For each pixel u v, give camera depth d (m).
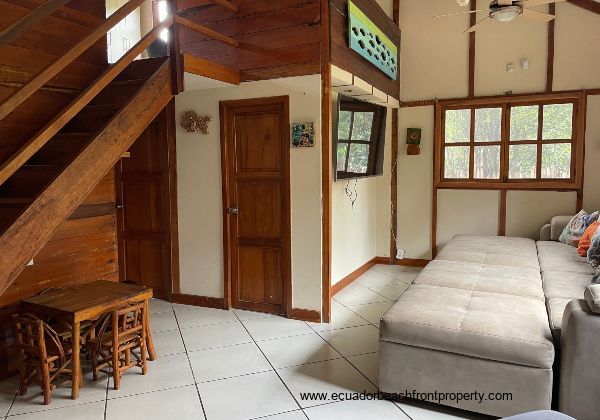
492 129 5.65
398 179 6.09
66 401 2.78
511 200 5.61
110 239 3.81
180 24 3.30
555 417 1.83
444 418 2.56
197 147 4.47
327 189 3.96
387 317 2.74
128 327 3.13
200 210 4.52
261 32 4.02
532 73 5.38
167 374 3.12
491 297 3.08
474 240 5.18
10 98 2.07
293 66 3.93
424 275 3.72
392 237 6.18
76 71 3.79
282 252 4.22
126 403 2.75
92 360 3.03
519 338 2.42
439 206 5.93
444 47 5.71
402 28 5.88
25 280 3.16
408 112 5.96
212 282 4.54
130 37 6.79
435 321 2.64
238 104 4.23
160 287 4.85
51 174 2.92
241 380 3.02
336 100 4.50
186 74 3.55
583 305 2.40
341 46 4.03
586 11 5.10
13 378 3.09
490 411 2.50
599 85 5.13
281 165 4.15
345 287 5.15
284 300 4.24
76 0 3.79
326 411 2.64
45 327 2.77
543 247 4.75
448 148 5.88
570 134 5.34
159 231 4.78
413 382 2.68
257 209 4.30
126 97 3.69
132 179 4.84
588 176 5.27
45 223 2.33
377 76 5.03
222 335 3.81
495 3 3.82
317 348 3.52
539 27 5.30
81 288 3.20
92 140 2.60
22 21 2.45
